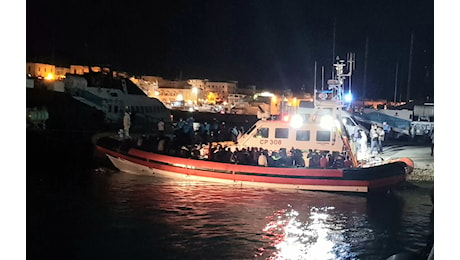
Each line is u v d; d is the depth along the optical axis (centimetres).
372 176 1442
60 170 1836
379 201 1373
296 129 1617
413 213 1234
